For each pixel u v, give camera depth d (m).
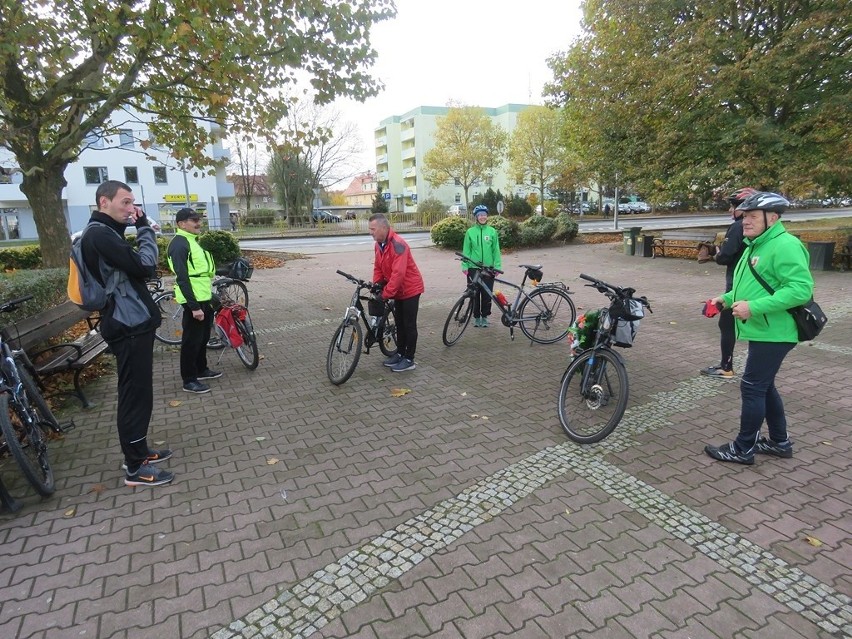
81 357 5.02
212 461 3.87
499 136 48.44
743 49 12.77
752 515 3.08
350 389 5.32
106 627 2.35
